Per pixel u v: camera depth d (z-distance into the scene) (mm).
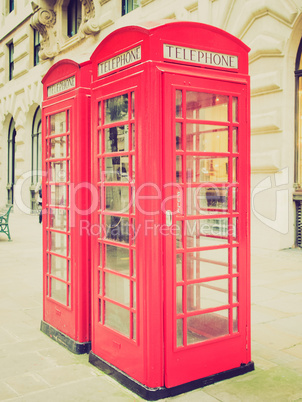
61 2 17516
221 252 3381
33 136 20609
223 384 3289
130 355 3234
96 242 3664
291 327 4672
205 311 3275
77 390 3211
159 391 3047
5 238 12133
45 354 3922
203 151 3240
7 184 23312
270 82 9133
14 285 6680
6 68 22797
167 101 3039
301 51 9180
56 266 4359
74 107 3908
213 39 3283
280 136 9133
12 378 3412
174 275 3100
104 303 3576
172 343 3104
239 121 3404
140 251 3100
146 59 3049
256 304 5523
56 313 4320
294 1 8742
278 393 3148
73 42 16344
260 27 9312
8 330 4598
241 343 3473
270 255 8758
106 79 3475
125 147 3316
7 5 22547
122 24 13797
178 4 11492
